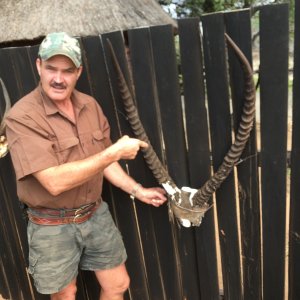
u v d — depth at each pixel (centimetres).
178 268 251
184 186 220
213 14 181
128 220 245
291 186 207
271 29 177
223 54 186
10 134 178
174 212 216
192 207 210
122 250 228
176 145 213
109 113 216
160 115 209
